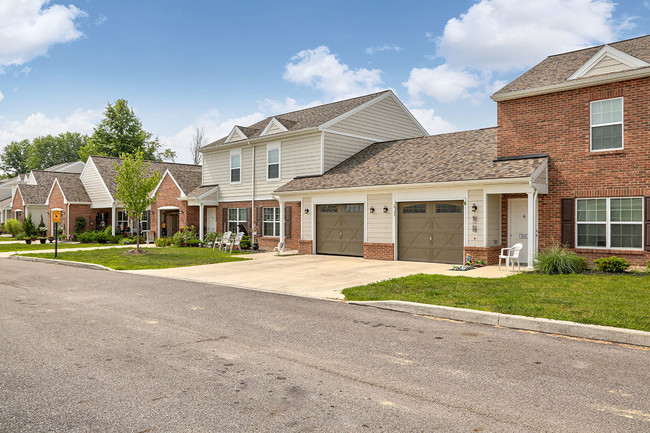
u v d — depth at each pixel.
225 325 8.12
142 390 5.02
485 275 13.54
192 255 21.59
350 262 18.19
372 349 6.64
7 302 10.39
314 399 4.81
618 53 14.51
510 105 16.77
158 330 7.75
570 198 15.30
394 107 26.70
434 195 17.25
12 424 4.19
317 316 8.90
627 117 14.29
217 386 5.16
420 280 12.52
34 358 6.15
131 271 16.69
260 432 4.06
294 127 24.22
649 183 13.86
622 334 7.01
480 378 5.44
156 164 38.53
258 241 25.69
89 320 8.51
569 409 4.57
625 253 14.27
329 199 20.98
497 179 15.18
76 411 4.48
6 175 96.38
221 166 28.50
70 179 39.44
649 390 5.05
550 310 8.42
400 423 4.26
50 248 28.16
